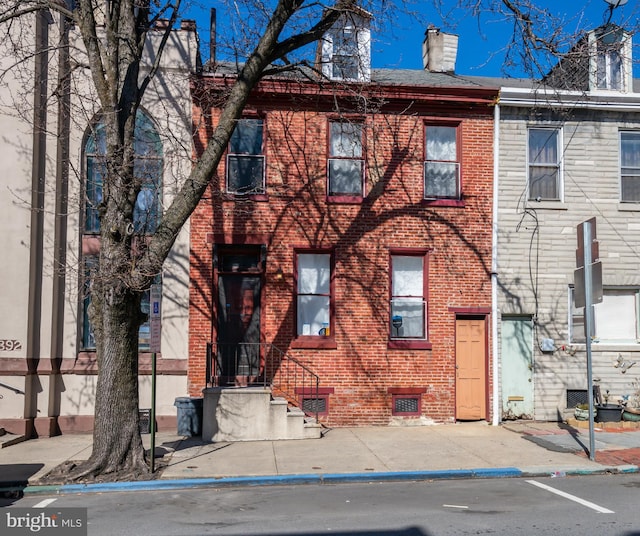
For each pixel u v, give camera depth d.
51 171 13.23
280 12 10.37
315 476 9.59
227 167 14.09
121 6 10.73
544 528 6.91
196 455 11.02
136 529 7.07
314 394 13.72
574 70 14.00
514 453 11.11
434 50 17.50
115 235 9.73
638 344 14.57
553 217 14.64
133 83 10.43
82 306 13.41
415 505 8.05
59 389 13.16
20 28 12.56
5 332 12.59
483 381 14.25
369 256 14.12
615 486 9.16
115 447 9.79
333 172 14.35
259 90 13.96
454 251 14.35
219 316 13.93
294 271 13.95
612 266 14.67
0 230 12.72
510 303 14.36
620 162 15.00
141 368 13.36
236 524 7.22
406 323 14.31
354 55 12.73
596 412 13.49
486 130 14.69
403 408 14.00
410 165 14.41
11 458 10.87
